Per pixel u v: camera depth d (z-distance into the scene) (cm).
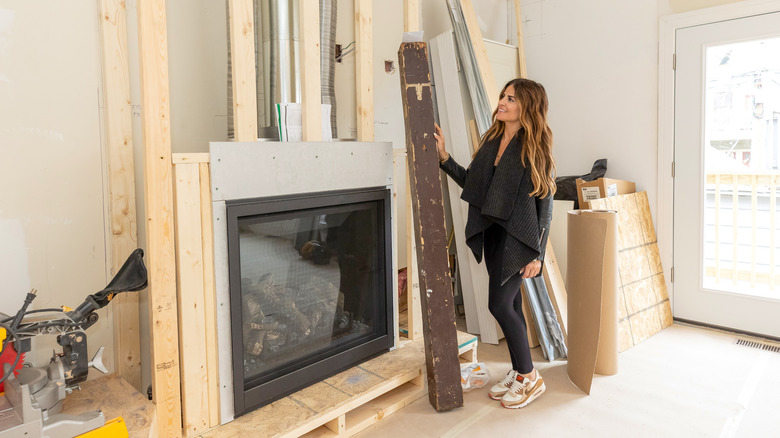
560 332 289
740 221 328
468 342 252
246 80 189
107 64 187
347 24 285
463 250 312
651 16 329
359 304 230
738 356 278
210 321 178
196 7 216
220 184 175
